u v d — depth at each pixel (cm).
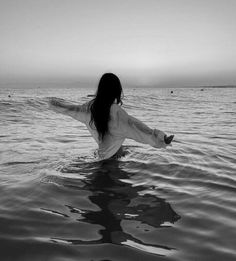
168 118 1555
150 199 389
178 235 297
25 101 1755
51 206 361
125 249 270
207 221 329
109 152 538
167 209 359
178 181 460
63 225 314
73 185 429
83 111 545
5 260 253
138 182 449
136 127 501
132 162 539
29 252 265
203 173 501
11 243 278
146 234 298
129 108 2169
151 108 2230
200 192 417
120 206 365
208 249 272
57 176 461
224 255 263
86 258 256
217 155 638
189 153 640
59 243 279
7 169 498
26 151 632
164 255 262
